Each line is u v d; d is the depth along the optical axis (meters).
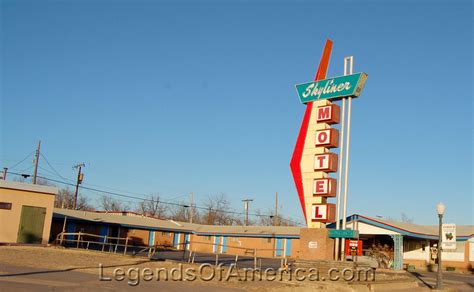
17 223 31.72
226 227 60.44
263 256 53.56
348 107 28.62
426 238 42.50
